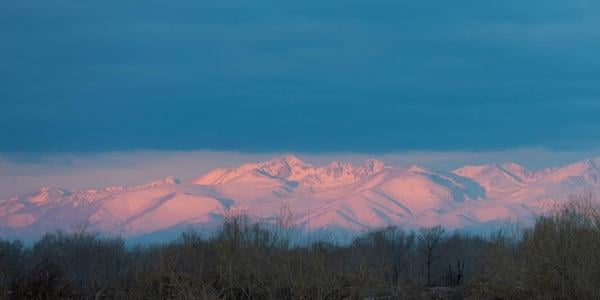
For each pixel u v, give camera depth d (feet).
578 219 203.31
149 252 229.86
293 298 184.14
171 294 191.93
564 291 192.03
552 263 193.36
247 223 209.77
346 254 203.31
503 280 201.46
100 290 201.57
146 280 200.03
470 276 229.04
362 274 192.34
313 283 188.96
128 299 199.62
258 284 192.65
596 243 195.62
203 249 206.18
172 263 200.54
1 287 193.36
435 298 204.85
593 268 192.34
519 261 202.49
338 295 186.80
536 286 196.03
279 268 194.08
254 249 198.59
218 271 197.57
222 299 183.73
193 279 192.34
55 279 207.82
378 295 196.03
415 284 214.28
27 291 195.62
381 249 241.76
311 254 195.72
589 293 189.98
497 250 208.85
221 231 210.79
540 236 202.18
